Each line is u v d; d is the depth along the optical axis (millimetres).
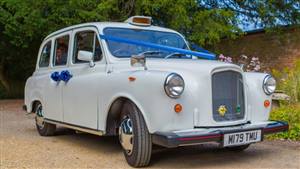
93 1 12578
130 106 5000
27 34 13578
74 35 6582
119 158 5672
